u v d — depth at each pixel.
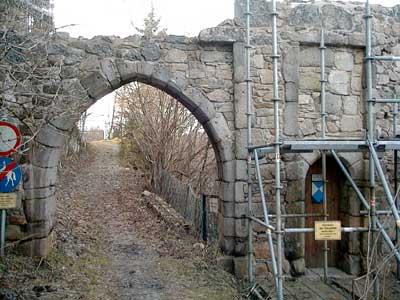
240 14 6.95
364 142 5.10
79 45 6.51
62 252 7.02
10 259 6.02
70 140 19.42
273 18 5.24
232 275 6.72
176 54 6.74
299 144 5.05
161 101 14.13
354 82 7.24
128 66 6.59
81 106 6.49
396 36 7.39
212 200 9.65
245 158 6.82
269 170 6.92
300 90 7.06
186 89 6.73
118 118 22.58
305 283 6.66
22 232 6.33
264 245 6.86
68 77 6.42
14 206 5.96
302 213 6.95
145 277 6.53
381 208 7.16
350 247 7.21
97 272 6.62
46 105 6.27
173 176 12.77
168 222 9.97
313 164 7.40
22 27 5.62
